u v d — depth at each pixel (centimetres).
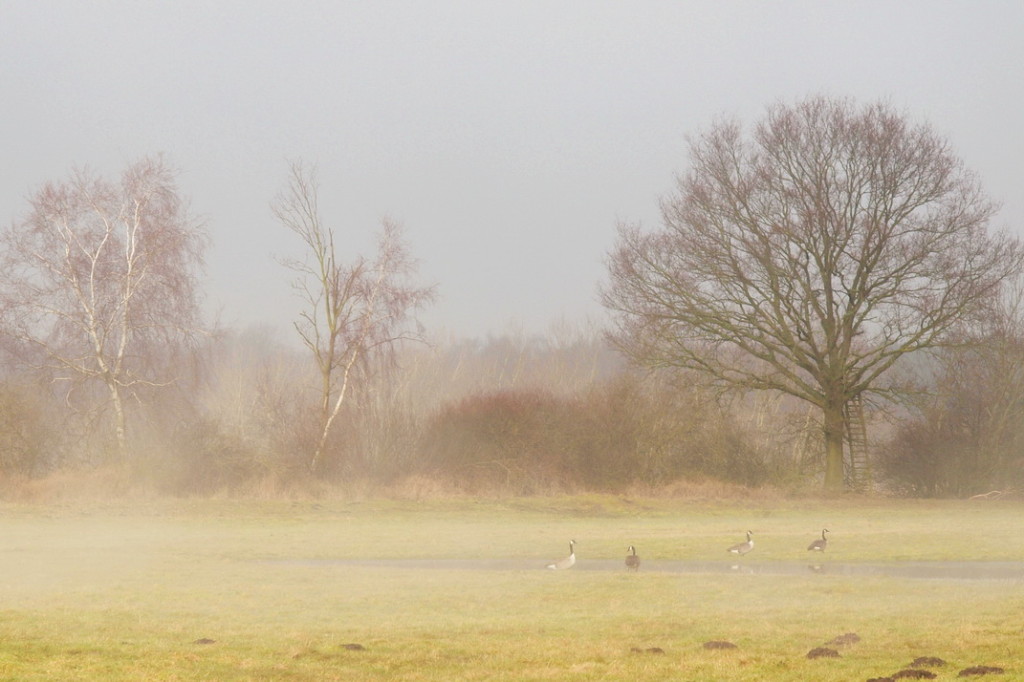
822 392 14800
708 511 12438
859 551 7794
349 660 3972
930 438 14462
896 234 14125
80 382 13200
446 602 5356
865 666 3709
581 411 14562
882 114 14175
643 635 4425
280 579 6253
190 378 13750
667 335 14475
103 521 10506
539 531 9944
